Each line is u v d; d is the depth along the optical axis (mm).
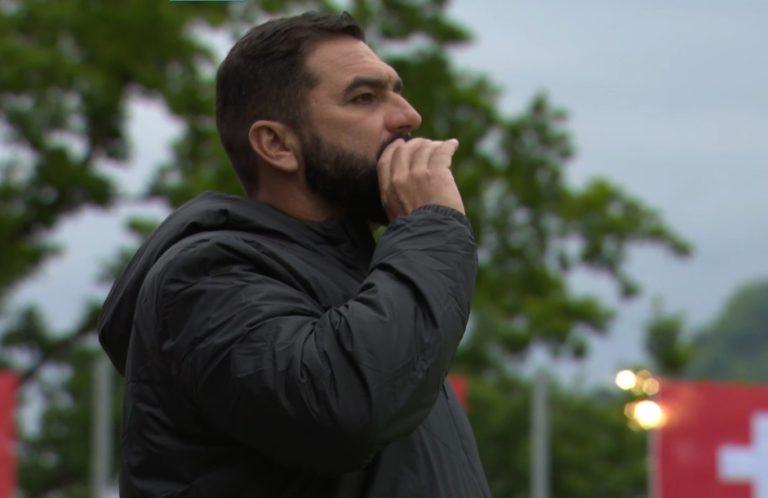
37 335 50469
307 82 7273
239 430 6570
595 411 60531
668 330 58750
